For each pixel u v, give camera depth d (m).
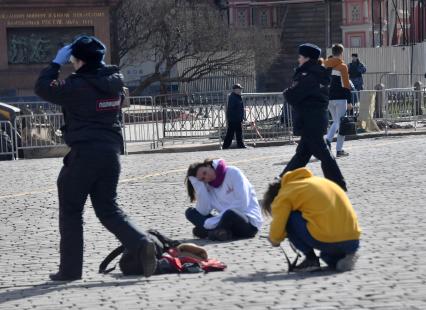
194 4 58.28
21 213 17.34
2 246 14.10
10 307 9.88
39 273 12.01
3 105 30.95
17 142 30.86
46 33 48.16
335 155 24.89
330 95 24.30
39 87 10.86
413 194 17.34
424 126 34.69
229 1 67.56
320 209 10.69
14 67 47.91
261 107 32.19
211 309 9.21
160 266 11.39
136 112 32.81
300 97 17.30
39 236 14.84
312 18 66.50
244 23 67.38
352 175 20.53
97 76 11.01
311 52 17.36
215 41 57.41
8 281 11.52
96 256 12.90
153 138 32.78
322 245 10.70
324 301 9.30
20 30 47.94
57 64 10.97
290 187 10.83
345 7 65.81
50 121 31.42
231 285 10.35
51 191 20.41
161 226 15.05
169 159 26.95
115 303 9.76
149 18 56.16
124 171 23.67
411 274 10.45
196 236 13.83
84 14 48.31
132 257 11.29
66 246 11.25
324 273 10.77
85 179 11.02
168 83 58.41
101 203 11.14
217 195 13.69
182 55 57.69
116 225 11.06
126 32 56.09
